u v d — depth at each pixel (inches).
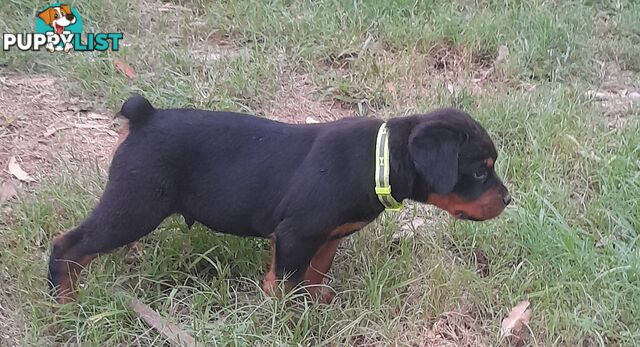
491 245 41.6
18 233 39.1
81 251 35.6
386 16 59.1
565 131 49.6
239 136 36.6
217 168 36.3
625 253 40.8
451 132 34.1
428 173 33.6
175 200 36.7
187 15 58.4
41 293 36.0
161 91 50.1
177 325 35.8
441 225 42.8
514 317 37.8
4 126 47.1
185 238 39.3
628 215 43.8
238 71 52.2
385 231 41.6
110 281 37.0
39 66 52.1
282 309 36.0
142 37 55.7
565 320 37.3
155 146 35.7
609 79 57.6
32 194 42.3
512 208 43.3
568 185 46.4
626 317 38.1
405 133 35.0
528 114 51.1
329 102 52.7
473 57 57.8
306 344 35.7
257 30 56.7
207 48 55.5
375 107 52.6
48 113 48.6
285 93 52.6
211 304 37.3
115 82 50.3
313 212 35.0
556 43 58.6
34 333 34.5
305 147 36.1
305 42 55.7
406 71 54.4
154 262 38.0
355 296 38.4
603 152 48.4
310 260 36.4
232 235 39.0
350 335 36.2
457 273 39.3
